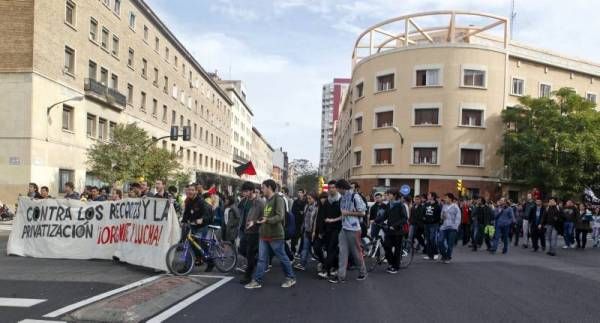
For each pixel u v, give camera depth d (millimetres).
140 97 37844
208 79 60562
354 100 43094
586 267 11398
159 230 8945
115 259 10188
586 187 34031
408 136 36656
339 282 8523
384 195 13094
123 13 34062
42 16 23641
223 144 72062
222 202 13625
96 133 29703
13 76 22984
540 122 34938
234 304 6523
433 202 12859
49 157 24281
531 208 16031
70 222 10516
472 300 7168
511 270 10555
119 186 24781
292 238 11031
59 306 6000
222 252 9336
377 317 6016
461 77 35938
